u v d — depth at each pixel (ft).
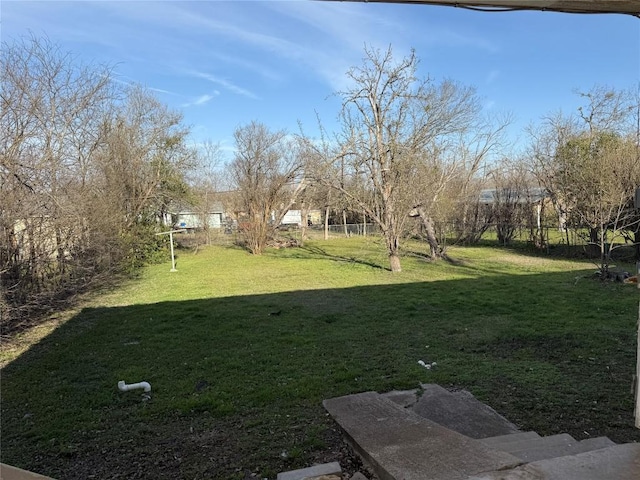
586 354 16.15
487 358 16.12
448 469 6.98
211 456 9.72
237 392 13.50
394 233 39.86
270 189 63.93
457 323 21.13
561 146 47.91
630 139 40.19
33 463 9.73
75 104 32.83
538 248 54.44
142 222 52.08
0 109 21.94
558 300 25.45
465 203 62.08
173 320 23.43
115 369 16.06
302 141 46.80
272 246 70.33
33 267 23.77
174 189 61.31
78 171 30.99
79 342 19.80
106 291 33.63
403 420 9.39
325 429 10.72
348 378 14.34
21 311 22.35
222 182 90.74
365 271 41.09
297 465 9.13
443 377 14.26
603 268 31.86
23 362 17.37
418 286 31.73
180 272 44.50
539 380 13.82
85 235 30.66
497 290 29.22
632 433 10.43
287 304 26.78
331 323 21.89
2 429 11.50
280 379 14.51
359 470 8.57
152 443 10.48
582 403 12.12
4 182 21.83
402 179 39.29
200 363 16.35
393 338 18.98
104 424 11.64
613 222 32.94
